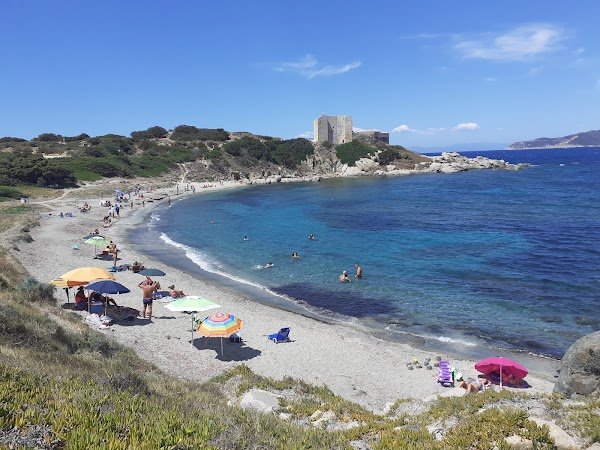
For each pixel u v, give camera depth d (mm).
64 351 13688
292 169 142000
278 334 21125
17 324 14023
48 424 6258
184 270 35344
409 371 18406
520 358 19594
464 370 18406
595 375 12641
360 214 64625
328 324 23922
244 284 31594
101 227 53969
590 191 83812
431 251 40188
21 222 47656
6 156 93000
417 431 10125
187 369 17203
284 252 41375
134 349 18500
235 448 7008
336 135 165125
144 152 123750
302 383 15719
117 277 31531
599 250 38375
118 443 5812
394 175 143500
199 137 149750
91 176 95875
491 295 27828
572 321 23375
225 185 112438
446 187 101938
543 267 33625
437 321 24141
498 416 9586
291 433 8633
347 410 12836
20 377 8039
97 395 7883
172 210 72562
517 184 102625
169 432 6605
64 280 21984
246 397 13234
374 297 28344
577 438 9047
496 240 44250
